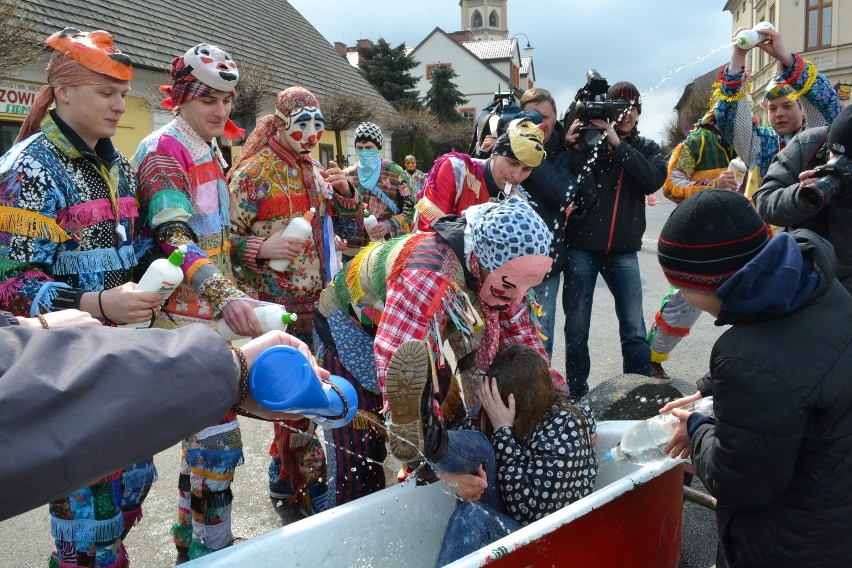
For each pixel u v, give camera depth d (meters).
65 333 1.13
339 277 2.74
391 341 2.25
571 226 4.37
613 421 3.01
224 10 20.20
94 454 1.04
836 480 1.73
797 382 1.69
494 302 2.31
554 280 4.34
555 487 2.40
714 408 1.83
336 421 1.66
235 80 2.91
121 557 2.64
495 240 2.16
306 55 23.56
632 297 4.45
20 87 10.95
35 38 8.79
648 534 2.43
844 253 3.13
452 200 3.51
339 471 2.84
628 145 4.17
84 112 2.36
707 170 4.94
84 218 2.38
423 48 59.00
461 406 2.90
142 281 2.20
